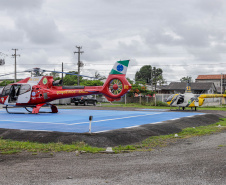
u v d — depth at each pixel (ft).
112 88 66.28
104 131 39.17
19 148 30.91
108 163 23.94
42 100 71.15
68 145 32.27
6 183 18.01
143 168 21.90
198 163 23.30
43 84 71.15
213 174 19.84
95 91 66.85
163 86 307.58
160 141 37.78
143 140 38.63
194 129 50.47
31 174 20.18
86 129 41.57
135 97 196.24
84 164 23.57
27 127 43.70
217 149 30.60
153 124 49.65
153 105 163.43
